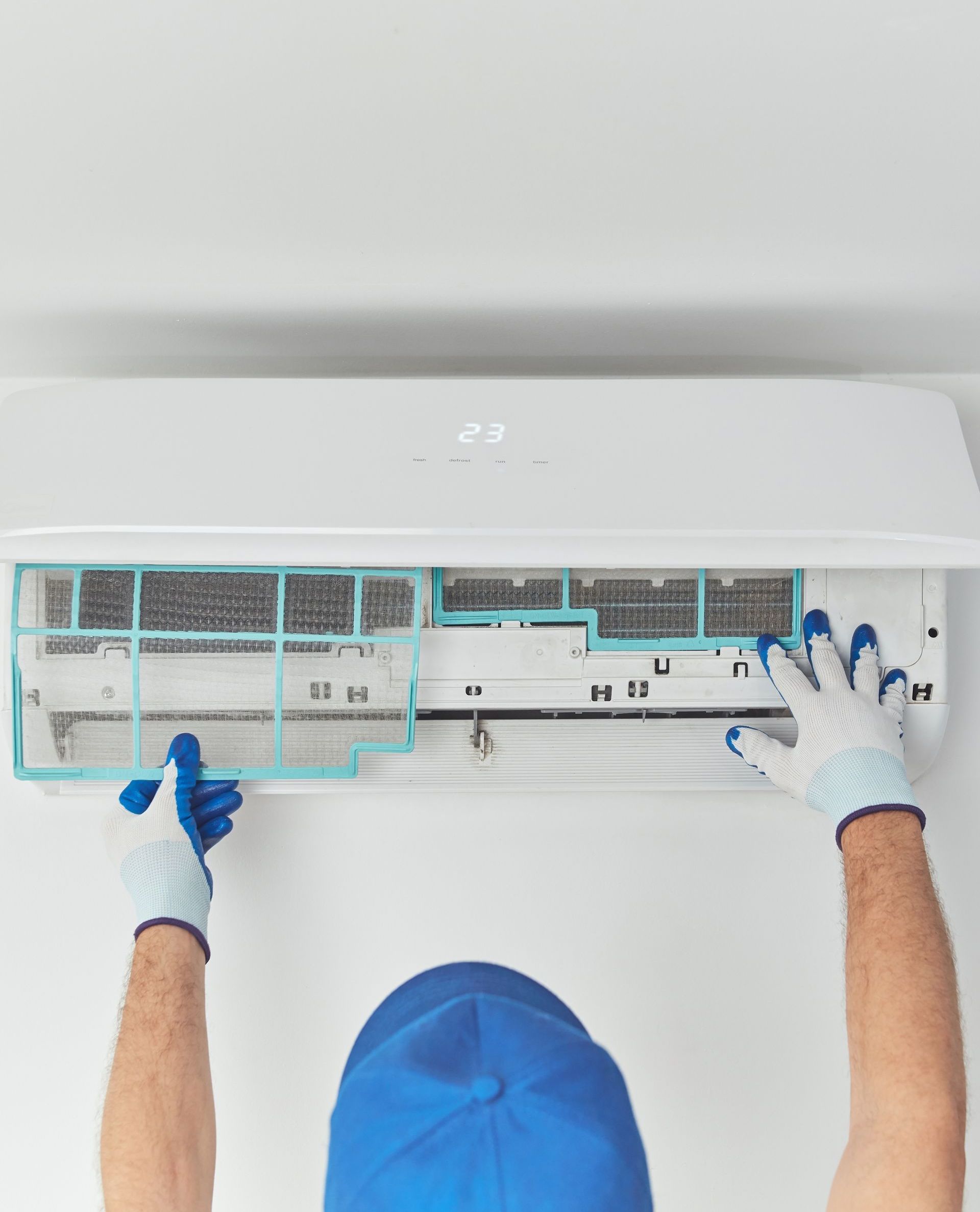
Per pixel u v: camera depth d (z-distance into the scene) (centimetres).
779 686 113
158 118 66
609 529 97
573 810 131
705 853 131
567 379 102
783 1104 129
